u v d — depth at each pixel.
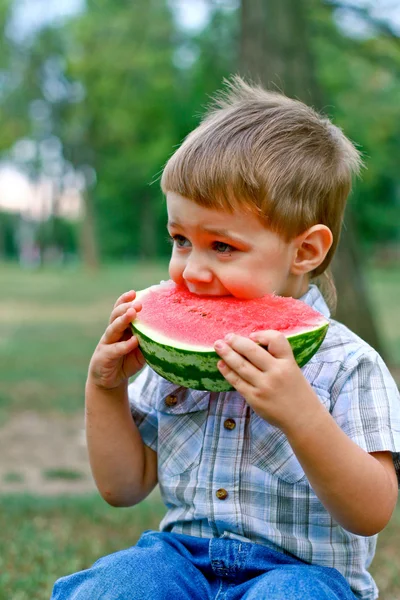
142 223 49.69
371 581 2.28
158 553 2.11
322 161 2.24
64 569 3.68
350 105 14.44
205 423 2.28
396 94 14.58
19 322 16.95
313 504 2.15
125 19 14.16
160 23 13.87
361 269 9.18
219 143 2.12
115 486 2.41
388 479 2.04
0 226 66.31
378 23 9.91
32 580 3.49
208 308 2.13
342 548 2.17
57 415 8.06
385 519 2.02
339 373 2.22
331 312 2.73
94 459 2.39
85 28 16.16
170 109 16.92
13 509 4.74
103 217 53.19
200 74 13.84
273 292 2.16
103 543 4.14
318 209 2.22
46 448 6.79
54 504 4.86
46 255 57.78
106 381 2.29
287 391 1.90
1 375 10.34
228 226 2.08
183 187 2.09
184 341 2.04
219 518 2.17
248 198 2.06
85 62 15.57
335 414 2.19
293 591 1.85
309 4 9.82
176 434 2.32
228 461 2.21
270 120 2.24
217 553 2.12
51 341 13.91
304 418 1.91
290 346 1.95
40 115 25.91
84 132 27.27
